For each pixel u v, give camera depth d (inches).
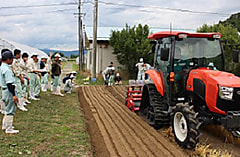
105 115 298.2
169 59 226.4
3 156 154.7
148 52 732.7
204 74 193.9
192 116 185.3
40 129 218.4
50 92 440.1
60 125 239.6
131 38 735.1
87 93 481.4
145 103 285.9
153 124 243.1
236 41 581.9
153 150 186.2
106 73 593.9
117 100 410.6
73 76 467.5
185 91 215.9
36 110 290.0
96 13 674.2
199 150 182.1
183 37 217.5
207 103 189.2
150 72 271.7
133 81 339.0
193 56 224.1
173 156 176.4
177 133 202.2
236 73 552.4
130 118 281.3
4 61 193.2
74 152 176.6
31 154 164.6
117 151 184.7
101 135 220.1
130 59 760.3
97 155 180.7
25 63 317.1
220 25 652.7
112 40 755.4
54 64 414.9
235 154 189.0
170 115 216.2
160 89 245.0
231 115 177.6
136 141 205.8
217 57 226.8
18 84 277.6
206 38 227.3
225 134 220.8
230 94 179.2
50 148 178.5
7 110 196.5
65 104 347.9
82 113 305.1
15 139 187.5
